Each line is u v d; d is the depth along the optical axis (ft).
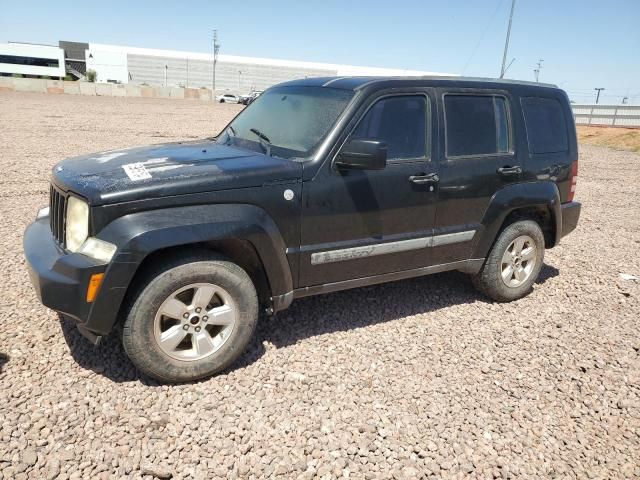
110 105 112.78
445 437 9.87
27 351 11.73
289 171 11.50
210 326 11.33
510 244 15.78
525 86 16.02
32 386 10.47
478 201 14.70
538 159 15.93
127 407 10.06
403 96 13.35
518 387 11.71
